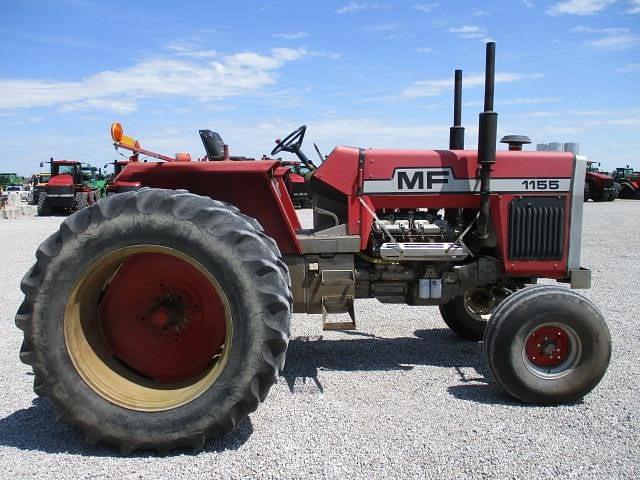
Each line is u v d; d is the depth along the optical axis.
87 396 2.65
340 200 3.89
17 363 4.02
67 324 2.67
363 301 6.27
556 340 3.23
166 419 2.61
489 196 3.79
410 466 2.49
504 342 3.16
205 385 2.66
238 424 2.72
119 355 3.02
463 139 4.39
